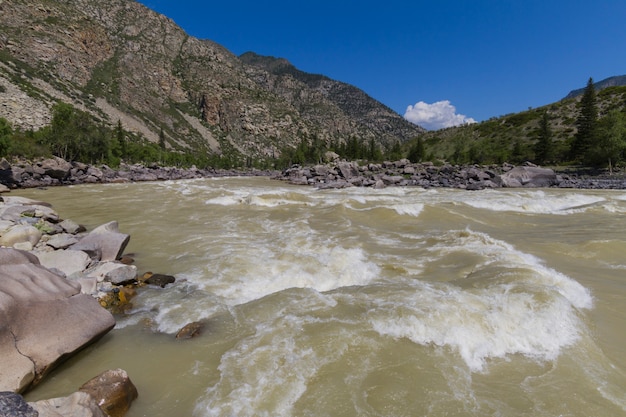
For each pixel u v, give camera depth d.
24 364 3.86
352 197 21.19
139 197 23.69
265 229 12.84
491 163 71.56
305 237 11.20
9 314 4.03
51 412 3.06
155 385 4.11
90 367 4.46
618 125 47.22
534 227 13.91
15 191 28.34
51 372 4.28
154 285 7.28
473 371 4.17
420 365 4.22
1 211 11.97
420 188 30.94
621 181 36.19
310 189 31.19
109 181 41.22
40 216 12.47
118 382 3.75
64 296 5.05
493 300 5.59
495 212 17.20
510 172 37.34
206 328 5.39
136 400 3.86
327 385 3.92
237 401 3.72
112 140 73.00
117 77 169.12
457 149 84.75
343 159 78.56
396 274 7.81
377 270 8.09
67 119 58.16
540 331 4.88
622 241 10.30
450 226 13.83
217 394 3.86
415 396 3.72
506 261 7.81
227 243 10.55
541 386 3.91
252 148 190.00
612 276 7.75
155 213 16.59
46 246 9.25
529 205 18.58
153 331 5.40
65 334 4.51
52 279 5.23
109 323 5.20
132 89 171.38
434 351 4.49
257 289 7.08
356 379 4.00
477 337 4.73
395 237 11.67
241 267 8.23
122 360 4.62
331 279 7.55
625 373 4.20
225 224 13.76
